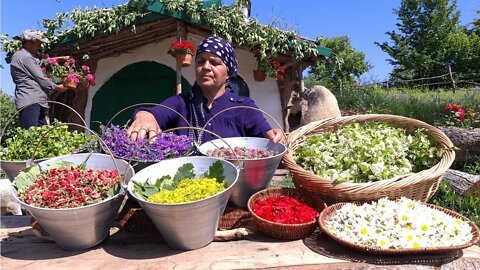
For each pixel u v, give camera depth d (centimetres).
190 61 507
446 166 198
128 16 504
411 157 242
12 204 356
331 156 235
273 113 609
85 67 544
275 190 192
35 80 457
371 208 170
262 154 182
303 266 134
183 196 137
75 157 171
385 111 977
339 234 153
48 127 222
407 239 146
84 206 132
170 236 143
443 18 3056
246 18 551
